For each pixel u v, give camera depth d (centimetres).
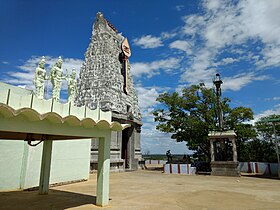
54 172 1811
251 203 1162
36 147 1661
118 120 3109
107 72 3225
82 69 3447
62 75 1834
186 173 2788
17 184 1527
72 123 959
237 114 3053
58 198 1241
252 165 3088
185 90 3316
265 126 3303
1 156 1459
